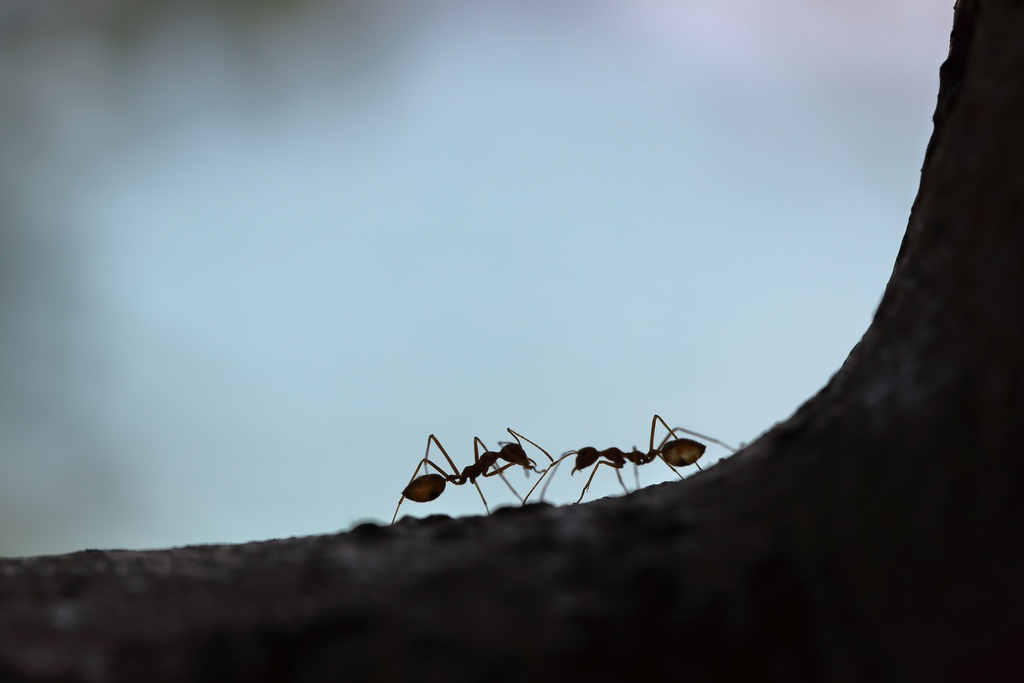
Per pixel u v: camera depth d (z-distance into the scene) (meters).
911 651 0.05
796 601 0.05
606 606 0.05
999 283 0.05
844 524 0.05
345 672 0.05
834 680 0.05
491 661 0.05
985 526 0.05
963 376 0.05
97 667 0.05
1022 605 0.05
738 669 0.05
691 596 0.05
